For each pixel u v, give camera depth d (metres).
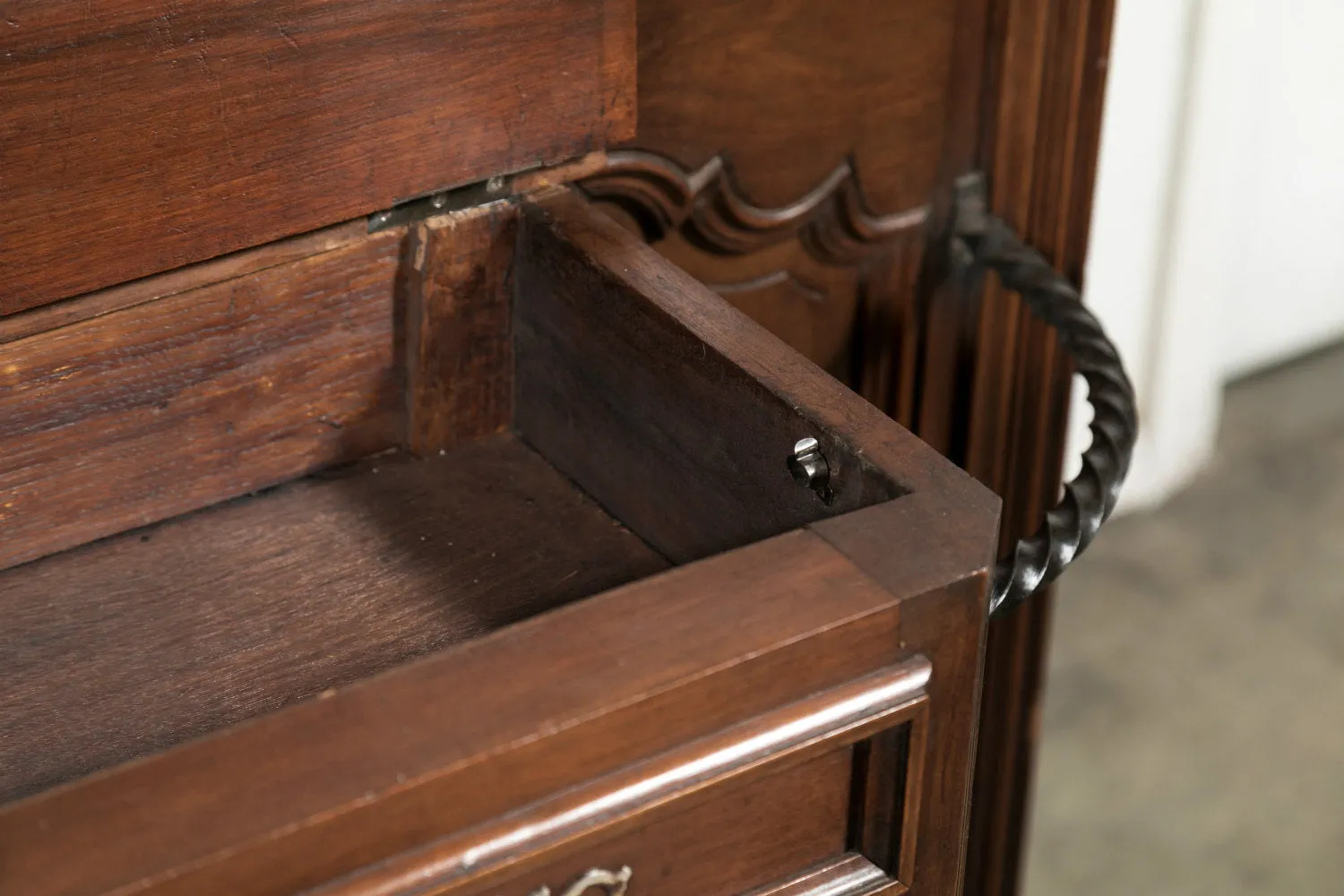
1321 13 2.04
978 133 1.19
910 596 0.60
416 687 0.56
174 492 0.82
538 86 0.83
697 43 1.02
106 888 0.49
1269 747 1.94
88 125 0.71
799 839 0.64
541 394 0.88
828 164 1.13
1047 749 1.93
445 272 0.85
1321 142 2.22
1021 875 1.58
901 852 0.67
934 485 0.66
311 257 0.81
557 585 0.80
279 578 0.79
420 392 0.87
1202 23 1.78
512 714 0.55
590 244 0.82
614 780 0.57
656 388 0.79
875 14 1.09
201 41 0.72
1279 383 2.52
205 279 0.78
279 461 0.85
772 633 0.58
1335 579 2.18
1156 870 1.77
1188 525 2.27
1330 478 2.35
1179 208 1.95
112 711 0.71
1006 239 1.20
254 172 0.76
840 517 0.65
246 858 0.50
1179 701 2.00
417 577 0.80
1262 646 2.08
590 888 0.59
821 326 1.21
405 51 0.78
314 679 0.73
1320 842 1.81
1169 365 2.13
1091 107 1.20
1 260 0.71
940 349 1.27
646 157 1.04
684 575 0.61
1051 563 0.81
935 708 0.64
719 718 0.58
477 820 0.54
